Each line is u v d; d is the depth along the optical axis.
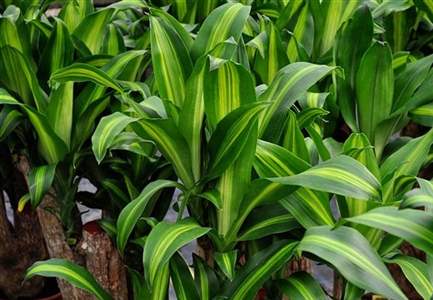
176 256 1.33
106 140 1.25
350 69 1.54
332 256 1.15
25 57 1.46
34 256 1.84
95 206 1.56
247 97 1.24
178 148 1.28
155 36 1.33
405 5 1.80
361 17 1.53
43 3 1.83
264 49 1.55
